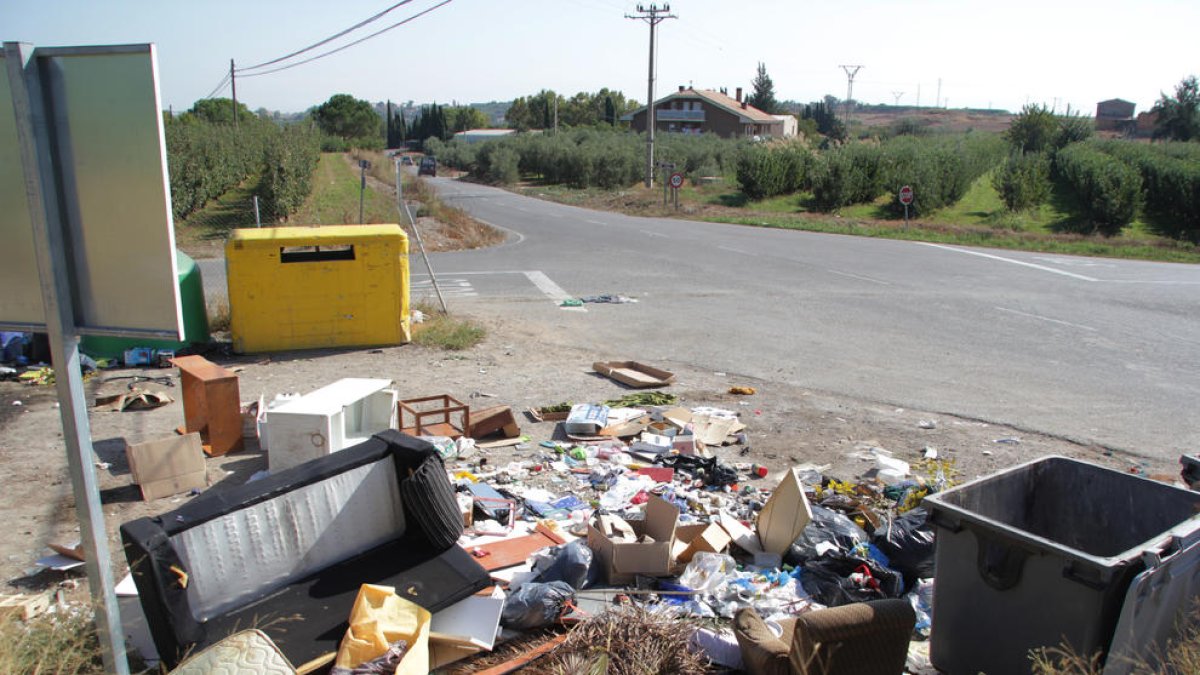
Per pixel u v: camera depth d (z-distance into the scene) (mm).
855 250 24609
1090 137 51781
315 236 10617
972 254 24312
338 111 109562
